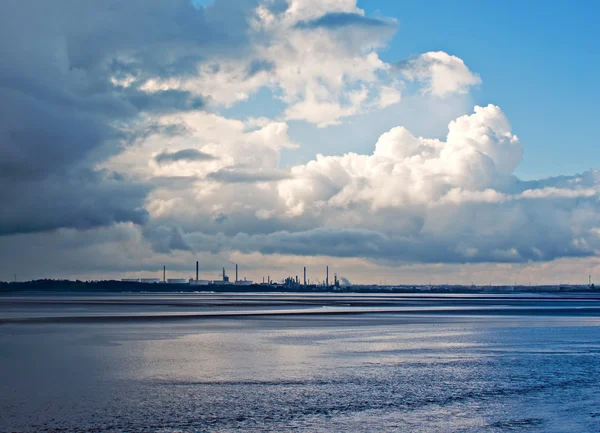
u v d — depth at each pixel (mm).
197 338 71938
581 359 54688
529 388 40906
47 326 89625
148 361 52312
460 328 88875
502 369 48719
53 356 55188
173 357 54906
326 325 93688
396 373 46656
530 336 76312
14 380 43094
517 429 31047
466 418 33000
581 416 33562
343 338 72688
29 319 104812
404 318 112938
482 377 44969
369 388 40625
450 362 52531
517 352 59625
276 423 31688
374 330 84500
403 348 62688
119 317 110688
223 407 34969
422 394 38844
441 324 96938
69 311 133375
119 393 38688
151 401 36406
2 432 29750
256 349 61031
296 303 192875
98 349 60594
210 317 112188
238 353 57875
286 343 66812
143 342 67188
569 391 40031
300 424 31547
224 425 31219
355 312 134125
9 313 124438
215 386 41188
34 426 30797
